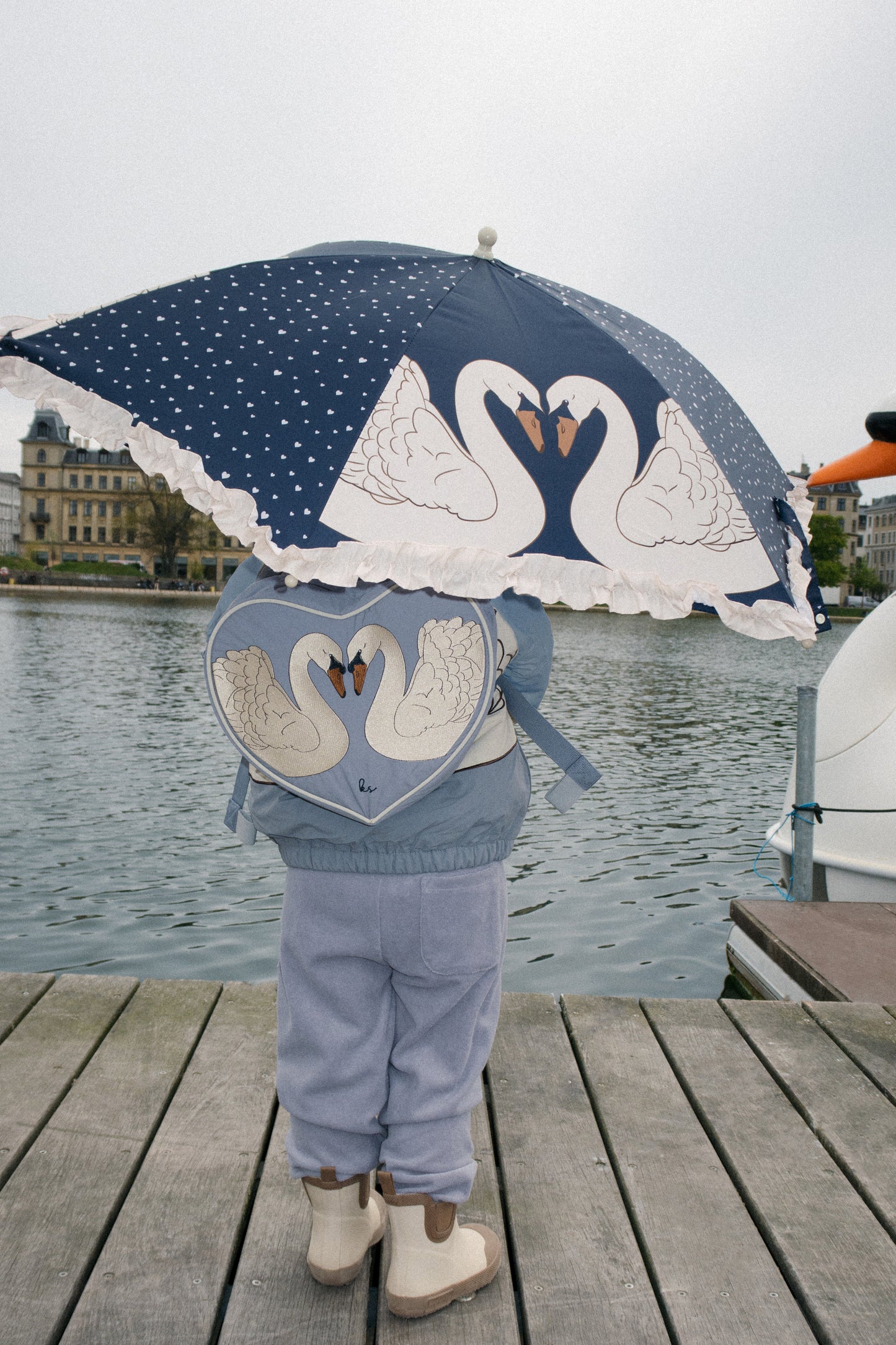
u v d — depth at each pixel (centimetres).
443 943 163
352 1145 176
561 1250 203
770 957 431
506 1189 224
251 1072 266
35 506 11612
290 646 159
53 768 1127
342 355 141
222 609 162
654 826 926
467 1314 183
